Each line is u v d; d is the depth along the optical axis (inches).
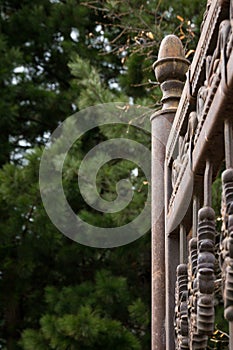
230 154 50.7
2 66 289.0
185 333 65.1
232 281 45.1
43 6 325.1
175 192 73.8
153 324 82.7
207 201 57.1
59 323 225.6
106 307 245.6
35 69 330.0
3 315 285.4
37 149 245.6
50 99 303.1
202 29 60.6
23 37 319.0
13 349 275.0
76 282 273.7
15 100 306.7
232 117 51.8
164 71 87.4
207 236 53.9
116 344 228.7
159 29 200.4
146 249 255.0
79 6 313.4
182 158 71.9
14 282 272.1
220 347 143.0
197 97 64.2
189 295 58.9
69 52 309.1
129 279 265.7
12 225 257.3
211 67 55.9
